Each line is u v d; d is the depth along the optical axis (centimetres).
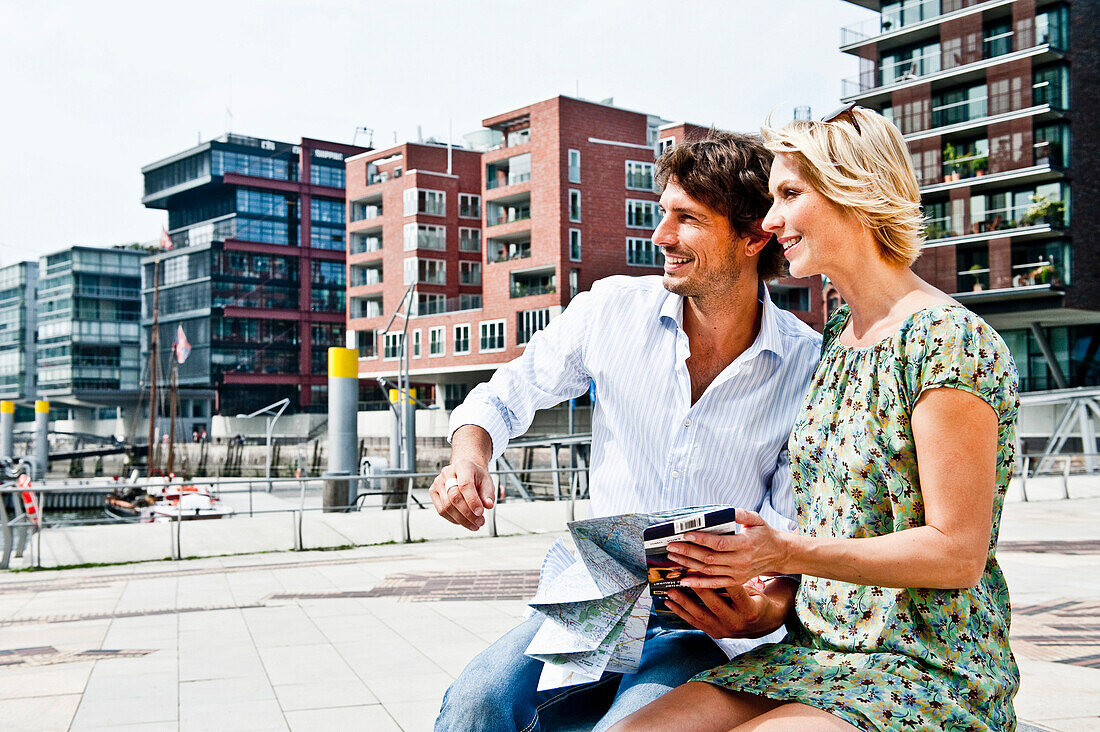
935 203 3778
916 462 160
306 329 8262
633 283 216
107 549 1257
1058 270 3516
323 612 803
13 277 11425
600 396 215
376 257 6469
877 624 162
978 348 152
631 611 181
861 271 171
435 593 892
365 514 1474
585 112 5225
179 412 8944
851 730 150
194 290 8481
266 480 1327
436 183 6247
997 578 167
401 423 3369
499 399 213
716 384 203
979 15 3638
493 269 5462
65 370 9856
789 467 202
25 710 501
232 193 8938
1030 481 2062
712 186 192
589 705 196
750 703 165
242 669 592
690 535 154
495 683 179
